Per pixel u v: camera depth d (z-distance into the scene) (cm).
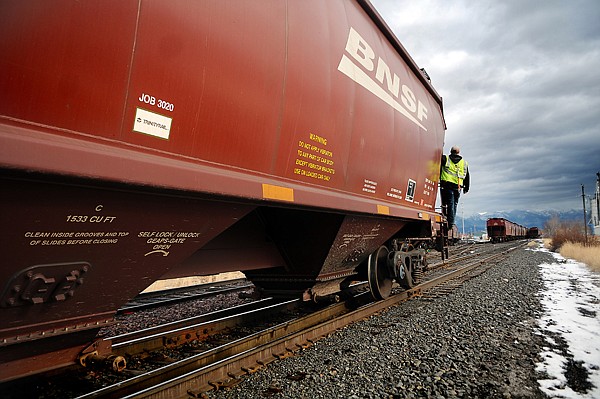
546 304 702
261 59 319
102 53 207
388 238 692
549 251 2845
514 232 6353
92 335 279
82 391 312
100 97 207
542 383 347
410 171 686
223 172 288
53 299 237
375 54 549
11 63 173
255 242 500
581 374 372
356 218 517
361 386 335
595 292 843
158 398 280
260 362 375
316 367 375
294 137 370
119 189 222
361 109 496
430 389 331
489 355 419
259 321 550
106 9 207
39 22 181
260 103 321
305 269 548
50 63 186
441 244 931
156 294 839
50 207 202
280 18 347
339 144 450
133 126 225
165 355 398
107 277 260
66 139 194
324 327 489
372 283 665
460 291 814
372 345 445
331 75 427
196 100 262
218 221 308
